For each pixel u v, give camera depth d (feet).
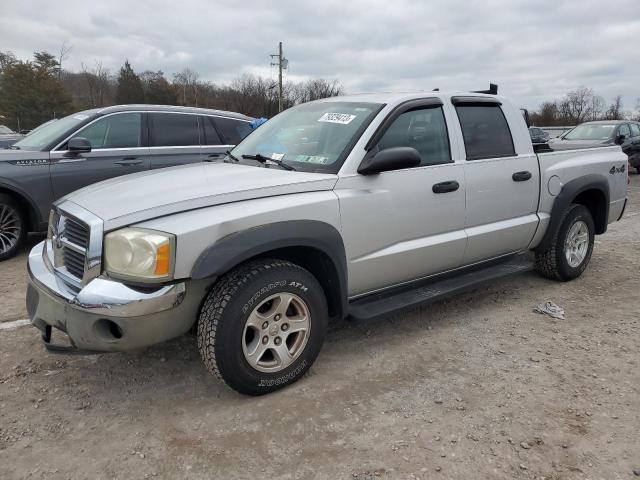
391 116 12.05
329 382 10.63
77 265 9.45
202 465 8.14
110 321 8.75
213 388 10.40
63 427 9.12
